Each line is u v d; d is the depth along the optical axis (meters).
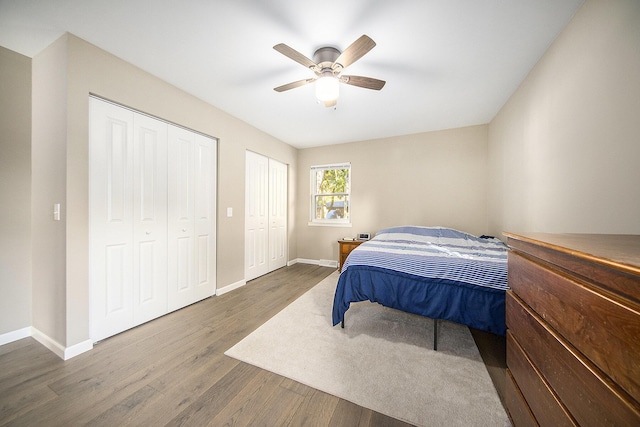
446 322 2.13
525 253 0.88
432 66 1.98
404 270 1.75
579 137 1.43
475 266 1.61
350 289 1.89
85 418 1.11
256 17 1.47
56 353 1.64
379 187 3.97
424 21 1.50
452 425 1.09
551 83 1.72
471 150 3.43
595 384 0.48
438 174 3.61
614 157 1.17
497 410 1.17
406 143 3.79
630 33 1.07
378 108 2.81
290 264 4.39
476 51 1.79
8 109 1.76
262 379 1.39
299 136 3.87
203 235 2.66
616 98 1.15
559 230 1.64
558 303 0.63
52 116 1.69
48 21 1.50
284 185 4.26
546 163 1.80
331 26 1.54
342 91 2.41
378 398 1.25
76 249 1.64
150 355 1.62
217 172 2.84
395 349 1.70
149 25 1.54
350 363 1.54
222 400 1.23
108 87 1.80
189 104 2.45
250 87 2.33
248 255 3.38
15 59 1.79
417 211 3.73
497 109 2.84
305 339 1.83
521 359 0.84
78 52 1.64
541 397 0.69
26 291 1.85
